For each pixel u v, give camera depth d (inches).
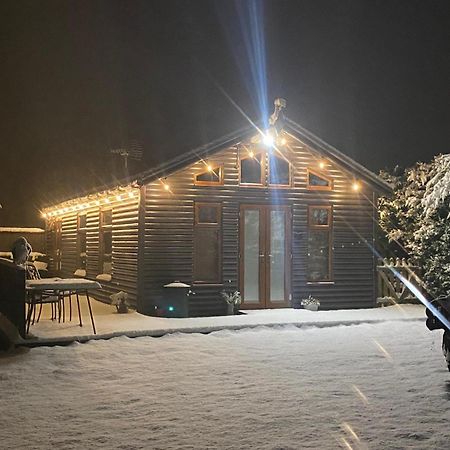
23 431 204.4
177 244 494.6
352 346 363.3
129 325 412.8
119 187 498.3
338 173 547.2
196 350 346.0
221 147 502.0
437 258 591.2
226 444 191.9
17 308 364.5
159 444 191.5
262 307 518.9
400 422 215.8
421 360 323.6
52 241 885.8
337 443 193.3
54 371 293.6
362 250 552.4
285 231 530.0
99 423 213.2
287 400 244.7
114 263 559.5
